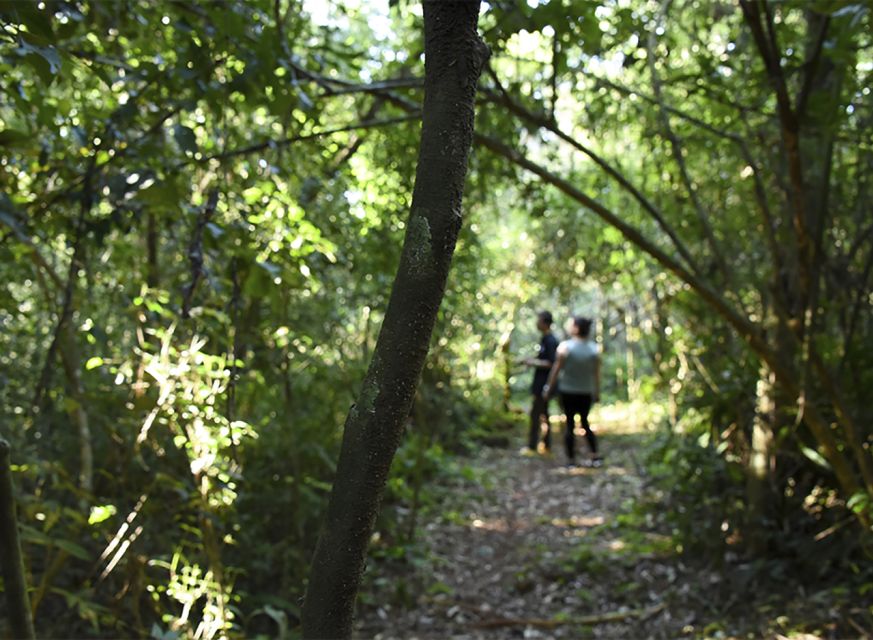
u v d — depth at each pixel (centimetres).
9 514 145
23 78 324
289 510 467
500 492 766
